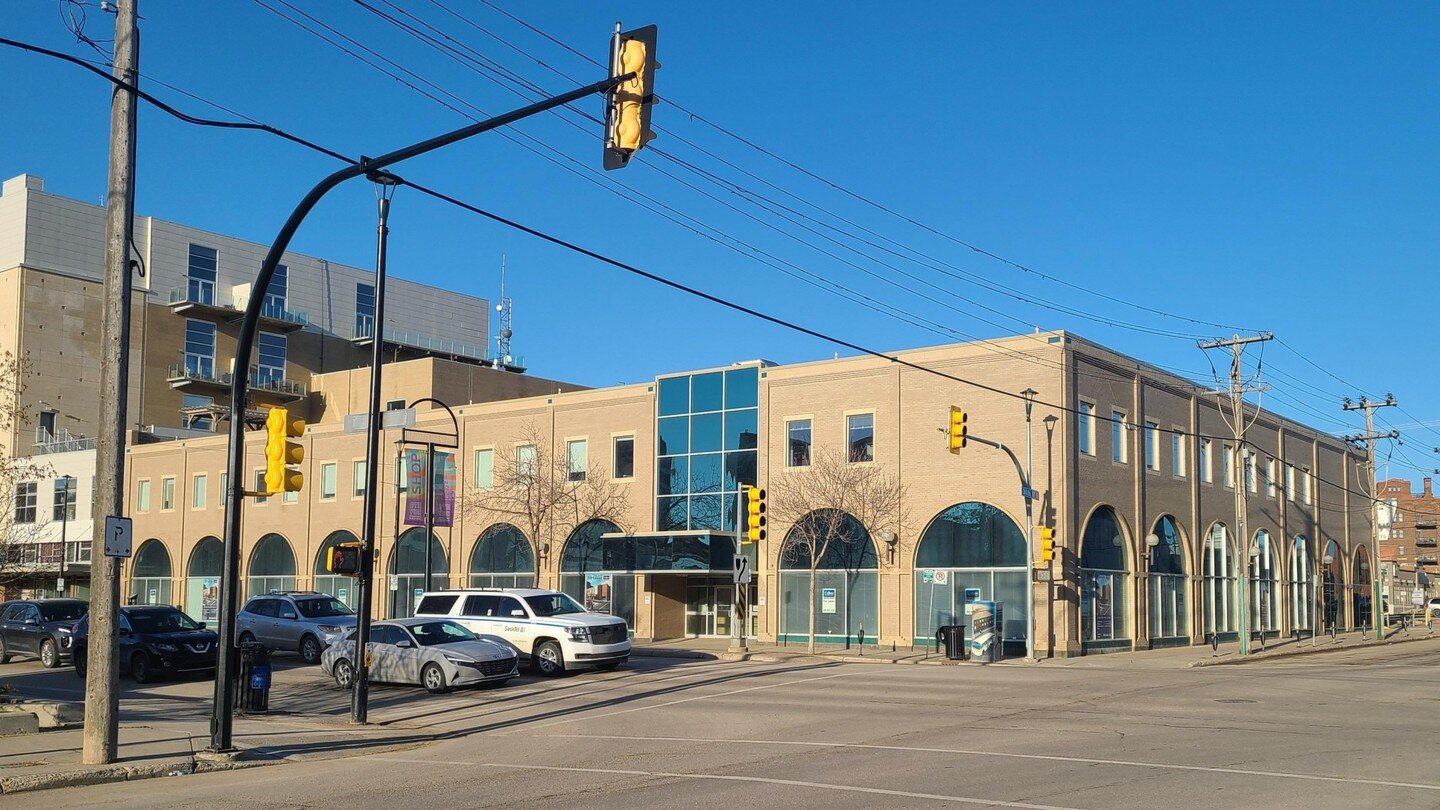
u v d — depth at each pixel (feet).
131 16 51.70
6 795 43.91
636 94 38.65
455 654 84.07
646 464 155.74
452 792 43.04
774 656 121.60
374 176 49.75
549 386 226.38
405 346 286.46
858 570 138.00
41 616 113.80
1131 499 139.23
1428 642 170.40
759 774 45.75
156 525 213.46
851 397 139.85
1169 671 101.65
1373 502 185.16
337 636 92.89
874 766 47.19
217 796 42.93
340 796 42.55
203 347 252.62
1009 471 128.98
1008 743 53.62
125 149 51.19
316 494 189.16
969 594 129.49
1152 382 145.79
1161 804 37.73
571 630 95.81
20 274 239.30
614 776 46.24
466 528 171.01
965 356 133.18
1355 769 45.01
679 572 145.69
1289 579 183.83
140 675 92.32
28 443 236.22
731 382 150.30
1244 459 171.83
